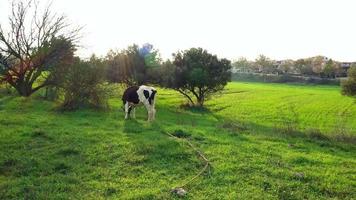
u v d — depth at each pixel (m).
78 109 25.03
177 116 31.17
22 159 12.72
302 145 17.80
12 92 32.78
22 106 25.36
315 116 41.00
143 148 14.56
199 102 44.34
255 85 99.69
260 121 34.44
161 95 54.78
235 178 12.05
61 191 10.42
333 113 44.59
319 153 16.36
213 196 10.54
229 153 14.84
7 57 30.73
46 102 27.66
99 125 19.22
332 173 13.29
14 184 10.65
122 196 10.23
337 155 16.56
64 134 16.36
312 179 12.46
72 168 12.31
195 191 10.88
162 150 14.56
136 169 12.47
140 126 19.66
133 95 22.81
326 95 69.69
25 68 30.73
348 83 55.47
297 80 121.69
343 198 11.18
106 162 13.04
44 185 10.67
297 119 37.47
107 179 11.50
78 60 26.98
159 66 45.69
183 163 13.38
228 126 22.58
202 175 12.23
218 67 43.66
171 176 12.05
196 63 43.22
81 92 25.17
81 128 18.09
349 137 20.61
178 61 44.53
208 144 16.23
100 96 26.27
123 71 45.34
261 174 12.62
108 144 15.14
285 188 11.52
